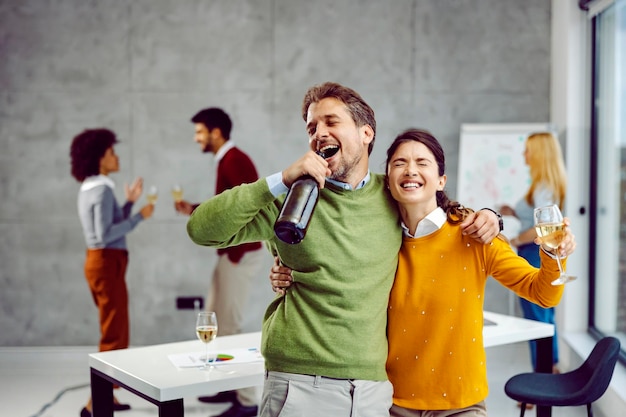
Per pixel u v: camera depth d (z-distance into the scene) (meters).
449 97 5.82
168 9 5.76
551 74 5.76
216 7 5.76
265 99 5.80
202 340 2.61
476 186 5.48
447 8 5.79
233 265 4.52
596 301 5.16
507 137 5.48
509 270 2.21
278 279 2.15
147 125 5.79
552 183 4.64
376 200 2.20
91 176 4.62
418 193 2.17
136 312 5.86
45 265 5.84
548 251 2.11
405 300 2.22
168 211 5.82
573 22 5.21
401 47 5.79
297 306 2.10
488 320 3.17
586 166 5.20
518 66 5.80
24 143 5.79
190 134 5.80
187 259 5.84
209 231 2.05
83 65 5.77
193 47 5.77
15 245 5.82
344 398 2.04
